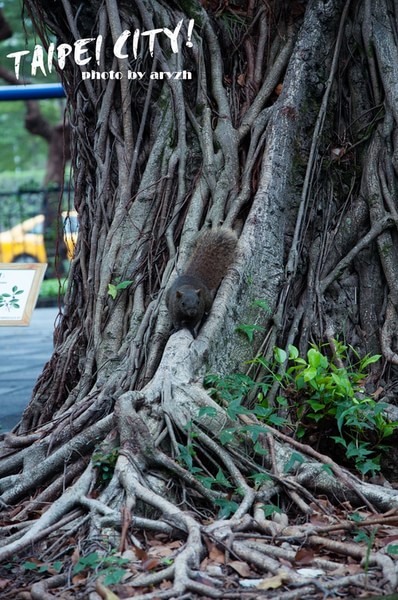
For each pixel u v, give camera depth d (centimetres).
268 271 556
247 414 459
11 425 689
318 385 502
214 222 569
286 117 600
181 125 592
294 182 599
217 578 353
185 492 429
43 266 576
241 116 623
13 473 487
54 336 614
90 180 619
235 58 646
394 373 562
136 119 614
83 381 553
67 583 360
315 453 457
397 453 505
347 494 441
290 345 528
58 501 418
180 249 561
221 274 548
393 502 432
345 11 628
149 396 457
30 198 2061
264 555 369
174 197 588
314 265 590
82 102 620
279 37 646
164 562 363
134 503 406
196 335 512
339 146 623
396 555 371
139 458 431
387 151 609
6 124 3288
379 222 593
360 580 345
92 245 594
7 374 970
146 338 529
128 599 327
